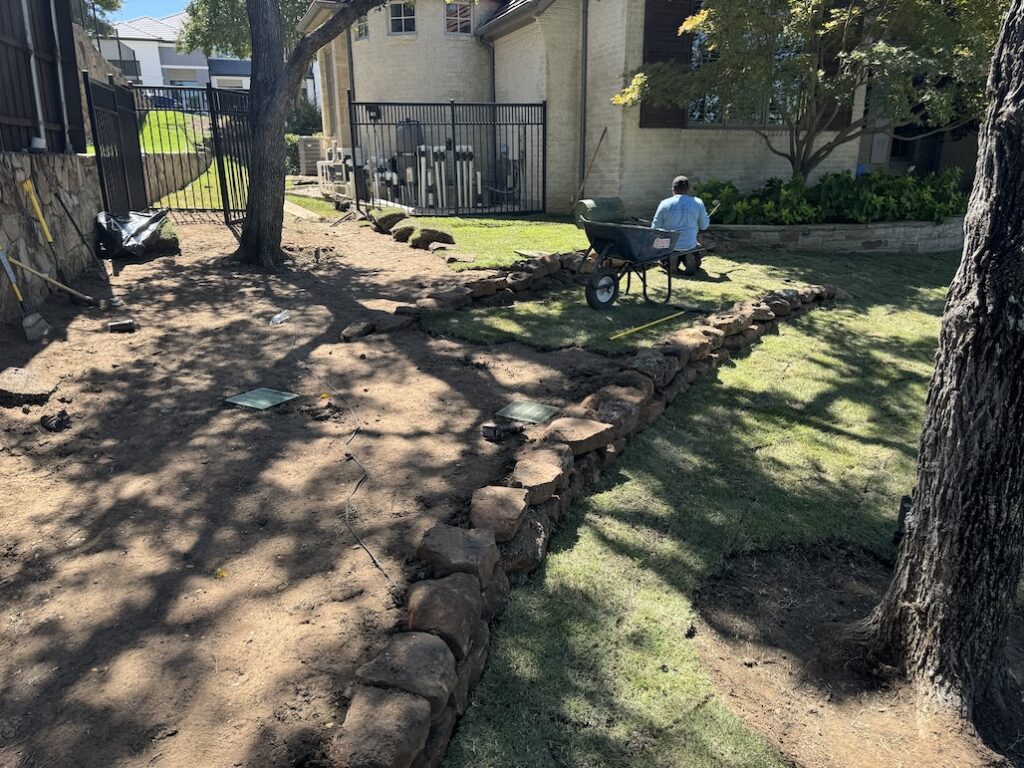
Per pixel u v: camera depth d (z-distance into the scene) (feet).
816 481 14.51
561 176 51.80
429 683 7.57
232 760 7.14
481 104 49.52
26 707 7.75
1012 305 7.97
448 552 9.87
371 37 60.85
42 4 27.37
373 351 20.61
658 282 31.14
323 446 14.46
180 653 8.58
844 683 9.64
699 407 17.94
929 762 8.30
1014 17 7.65
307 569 10.28
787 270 35.04
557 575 10.77
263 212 31.19
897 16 36.60
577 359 20.36
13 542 10.81
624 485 13.82
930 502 9.03
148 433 14.90
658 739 8.02
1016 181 7.72
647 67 41.55
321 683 8.15
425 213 50.19
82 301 24.26
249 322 23.12
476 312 24.97
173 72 167.73
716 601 10.86
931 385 9.00
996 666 9.25
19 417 15.10
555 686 8.63
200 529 11.31
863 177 44.14
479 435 15.12
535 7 46.91
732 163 49.32
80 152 31.01
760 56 35.68
